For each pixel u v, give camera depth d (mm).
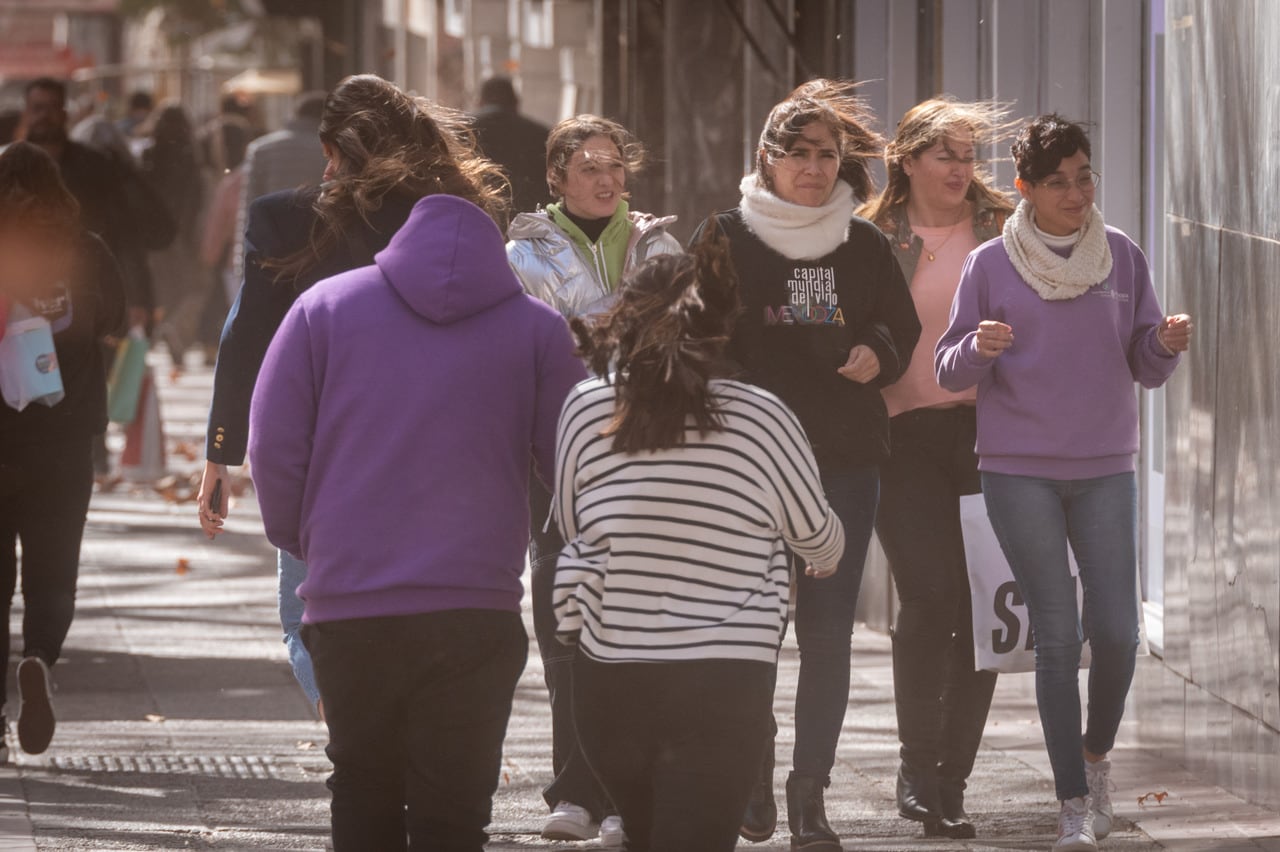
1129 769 21844
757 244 17875
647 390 13312
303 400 13898
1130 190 24953
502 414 13938
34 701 21234
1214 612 20672
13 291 21266
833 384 17797
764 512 13477
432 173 16688
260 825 19141
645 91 37750
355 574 13625
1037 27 26703
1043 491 18297
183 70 118000
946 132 19297
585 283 18812
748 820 17953
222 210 69375
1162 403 24578
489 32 59062
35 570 21828
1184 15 21500
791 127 17734
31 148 21406
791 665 28000
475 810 14047
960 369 17953
